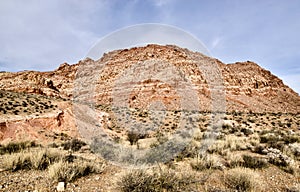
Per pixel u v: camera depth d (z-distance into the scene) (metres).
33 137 13.88
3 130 13.53
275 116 31.31
